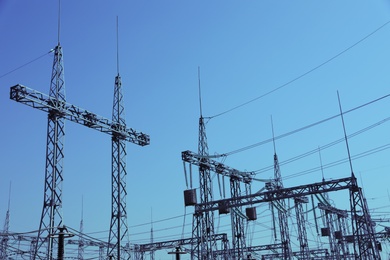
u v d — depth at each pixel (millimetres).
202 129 54219
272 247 70625
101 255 69625
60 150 42312
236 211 55875
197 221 51781
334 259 75500
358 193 44438
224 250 68938
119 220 47719
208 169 54125
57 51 44938
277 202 57438
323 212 75562
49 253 37875
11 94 40281
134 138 52562
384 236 68750
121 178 49562
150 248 75188
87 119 46344
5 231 59719
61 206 40344
